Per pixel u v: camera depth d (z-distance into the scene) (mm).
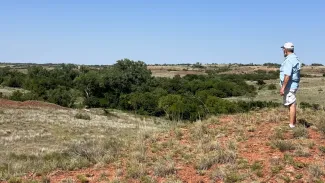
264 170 6680
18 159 13555
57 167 8195
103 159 8297
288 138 7953
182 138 9250
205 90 66062
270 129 8742
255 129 8930
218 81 71625
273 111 10695
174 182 6574
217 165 7152
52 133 25844
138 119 40594
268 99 57906
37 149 18562
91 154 8781
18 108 37594
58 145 20438
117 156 8508
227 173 6637
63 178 7414
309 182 6129
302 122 8820
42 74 85562
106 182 6984
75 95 67812
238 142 8211
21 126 27922
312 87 72062
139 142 9070
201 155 7551
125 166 7789
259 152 7484
